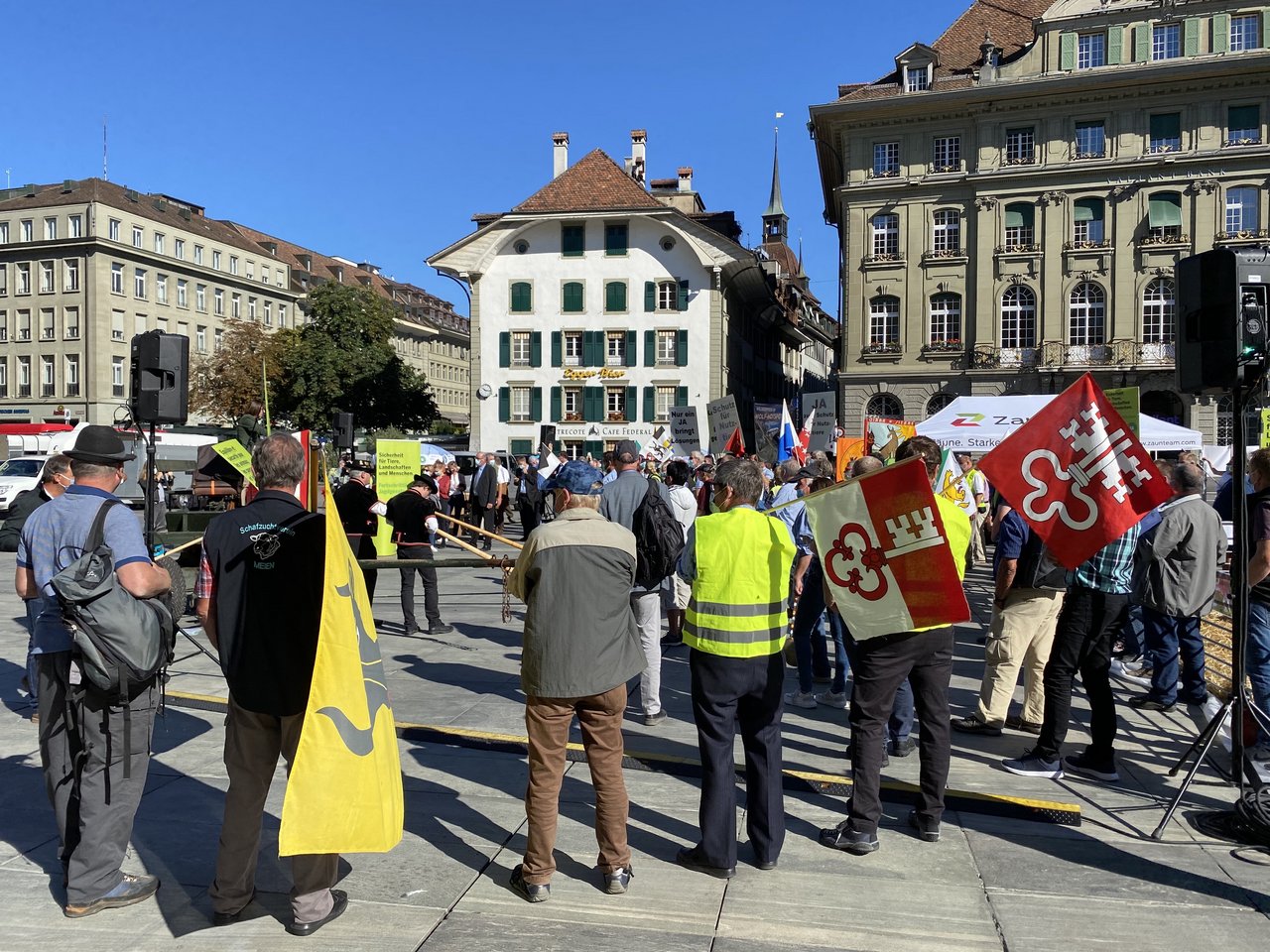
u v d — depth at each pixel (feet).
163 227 229.45
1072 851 15.02
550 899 13.08
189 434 115.75
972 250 128.88
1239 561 16.01
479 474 66.69
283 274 272.72
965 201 129.08
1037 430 17.80
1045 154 125.18
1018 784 18.10
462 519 75.77
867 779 14.93
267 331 263.70
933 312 131.75
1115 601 18.06
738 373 161.27
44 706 12.98
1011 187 126.41
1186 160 119.24
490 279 143.13
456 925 12.32
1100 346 123.75
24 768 18.20
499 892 13.30
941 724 15.33
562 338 141.38
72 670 12.14
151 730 12.85
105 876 12.51
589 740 13.26
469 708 23.02
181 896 13.00
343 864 14.12
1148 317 122.31
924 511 14.44
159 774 17.78
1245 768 17.28
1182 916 12.87
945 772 15.34
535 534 13.23
